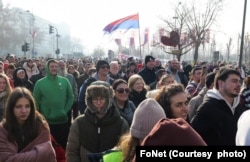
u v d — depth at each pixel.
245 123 2.06
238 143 2.11
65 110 7.25
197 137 1.75
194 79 8.09
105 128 4.26
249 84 6.62
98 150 4.23
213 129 4.16
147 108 2.69
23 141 3.83
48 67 7.09
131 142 2.75
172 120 1.86
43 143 3.85
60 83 7.20
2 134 3.77
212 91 4.30
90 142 4.24
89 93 4.23
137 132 2.68
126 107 5.72
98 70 7.40
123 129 4.32
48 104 7.08
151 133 1.83
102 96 4.20
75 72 12.95
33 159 3.67
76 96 9.64
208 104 4.22
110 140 4.25
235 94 4.22
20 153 3.72
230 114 4.19
